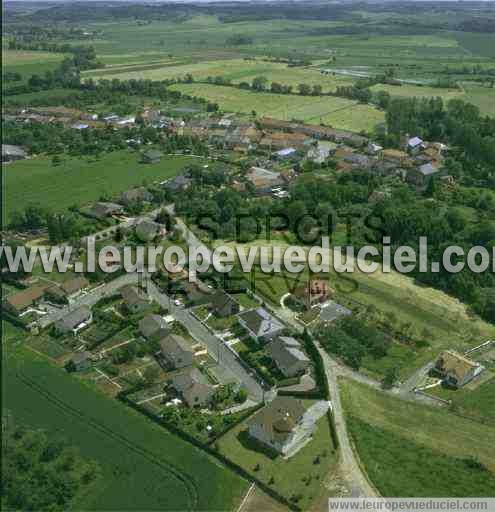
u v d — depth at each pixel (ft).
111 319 464.24
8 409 370.94
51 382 397.39
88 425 359.05
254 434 348.59
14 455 323.78
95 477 321.52
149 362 418.72
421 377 405.80
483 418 367.45
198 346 435.94
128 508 302.86
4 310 485.15
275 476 320.91
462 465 329.93
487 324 470.39
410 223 584.40
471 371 401.90
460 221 597.93
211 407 374.02
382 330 458.09
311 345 430.20
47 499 301.63
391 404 378.94
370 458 332.80
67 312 481.87
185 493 312.29
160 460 333.62
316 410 371.56
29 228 635.25
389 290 515.09
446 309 488.02
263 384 395.75
